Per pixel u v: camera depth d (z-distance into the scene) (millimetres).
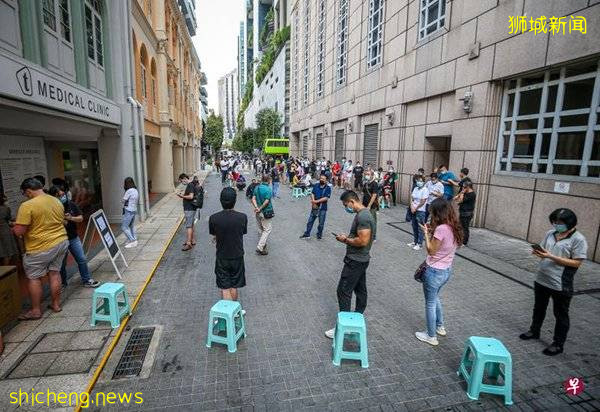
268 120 52781
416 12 12945
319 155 28422
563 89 7730
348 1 20422
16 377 3494
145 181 11641
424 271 4047
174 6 22328
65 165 10602
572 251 3695
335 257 7625
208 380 3506
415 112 13531
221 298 5441
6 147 7027
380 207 13805
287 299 5430
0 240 5605
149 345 4113
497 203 9422
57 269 4727
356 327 3682
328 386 3436
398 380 3529
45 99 5605
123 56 10305
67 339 4160
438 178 9531
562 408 3160
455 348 4082
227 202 4391
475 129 9797
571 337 4285
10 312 4273
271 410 3121
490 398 3301
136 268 6637
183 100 27578
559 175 7855
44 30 6441
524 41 8148
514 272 6582
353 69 19828
